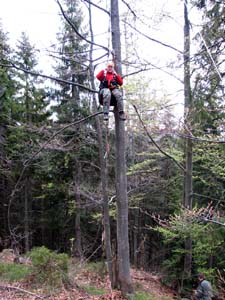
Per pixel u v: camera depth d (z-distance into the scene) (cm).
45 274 968
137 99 1219
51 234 2631
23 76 2002
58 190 2036
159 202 1992
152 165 1847
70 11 1454
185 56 904
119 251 939
